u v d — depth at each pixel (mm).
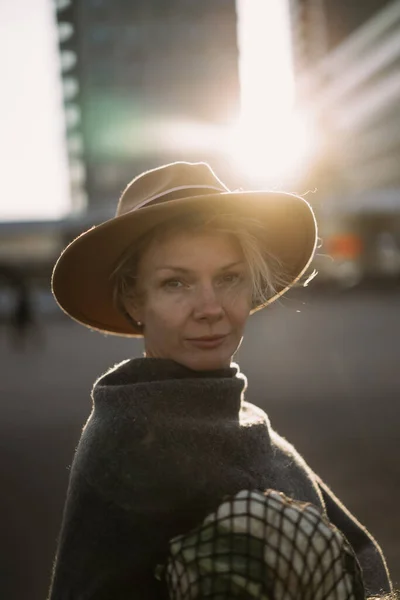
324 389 9633
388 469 5297
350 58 124000
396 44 118750
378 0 123875
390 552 3682
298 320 25156
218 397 1062
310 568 897
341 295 38125
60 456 6160
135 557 1003
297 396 9109
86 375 12492
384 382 10078
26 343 20922
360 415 7590
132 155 83250
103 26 83312
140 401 1042
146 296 1122
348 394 9109
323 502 1277
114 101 83750
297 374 11328
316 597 902
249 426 1094
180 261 1077
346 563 931
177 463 1014
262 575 885
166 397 1043
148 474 1010
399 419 7242
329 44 126438
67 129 85812
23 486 5219
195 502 1006
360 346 15617
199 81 83438
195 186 1173
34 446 6637
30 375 13055
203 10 83000
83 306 1309
